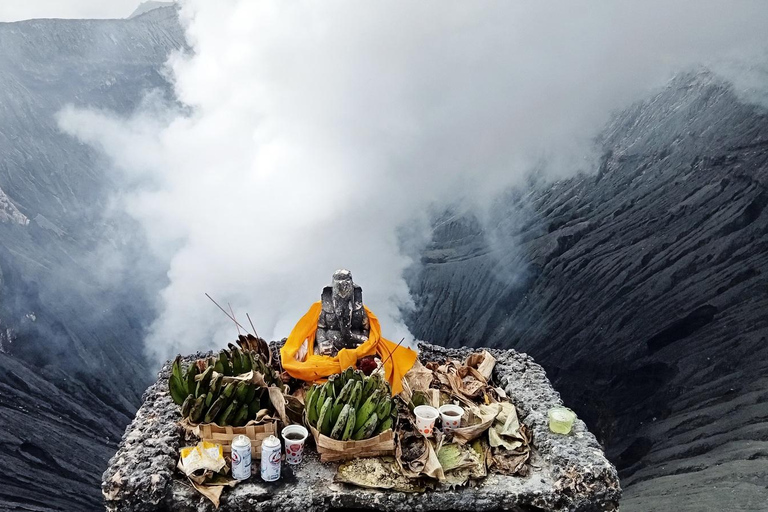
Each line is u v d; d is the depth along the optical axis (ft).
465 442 14.84
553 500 13.37
